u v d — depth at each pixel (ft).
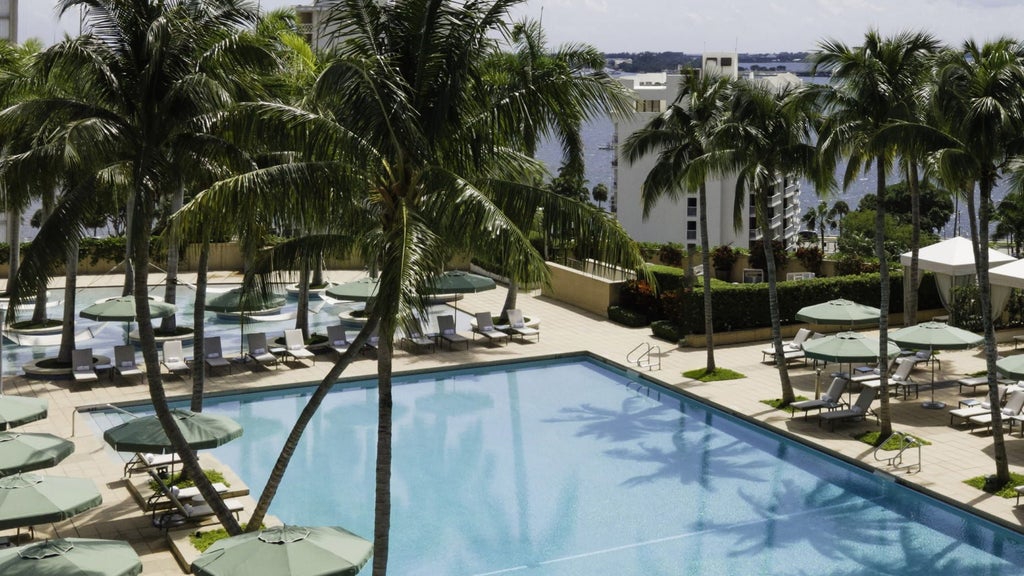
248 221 40.91
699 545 54.29
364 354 96.12
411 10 38.14
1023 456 65.51
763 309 103.35
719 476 65.31
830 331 105.50
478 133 39.73
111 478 61.31
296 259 42.78
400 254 33.88
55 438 53.52
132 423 53.62
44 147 46.55
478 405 82.58
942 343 78.23
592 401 83.92
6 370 88.74
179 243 40.60
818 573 50.49
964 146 55.31
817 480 64.23
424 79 38.52
